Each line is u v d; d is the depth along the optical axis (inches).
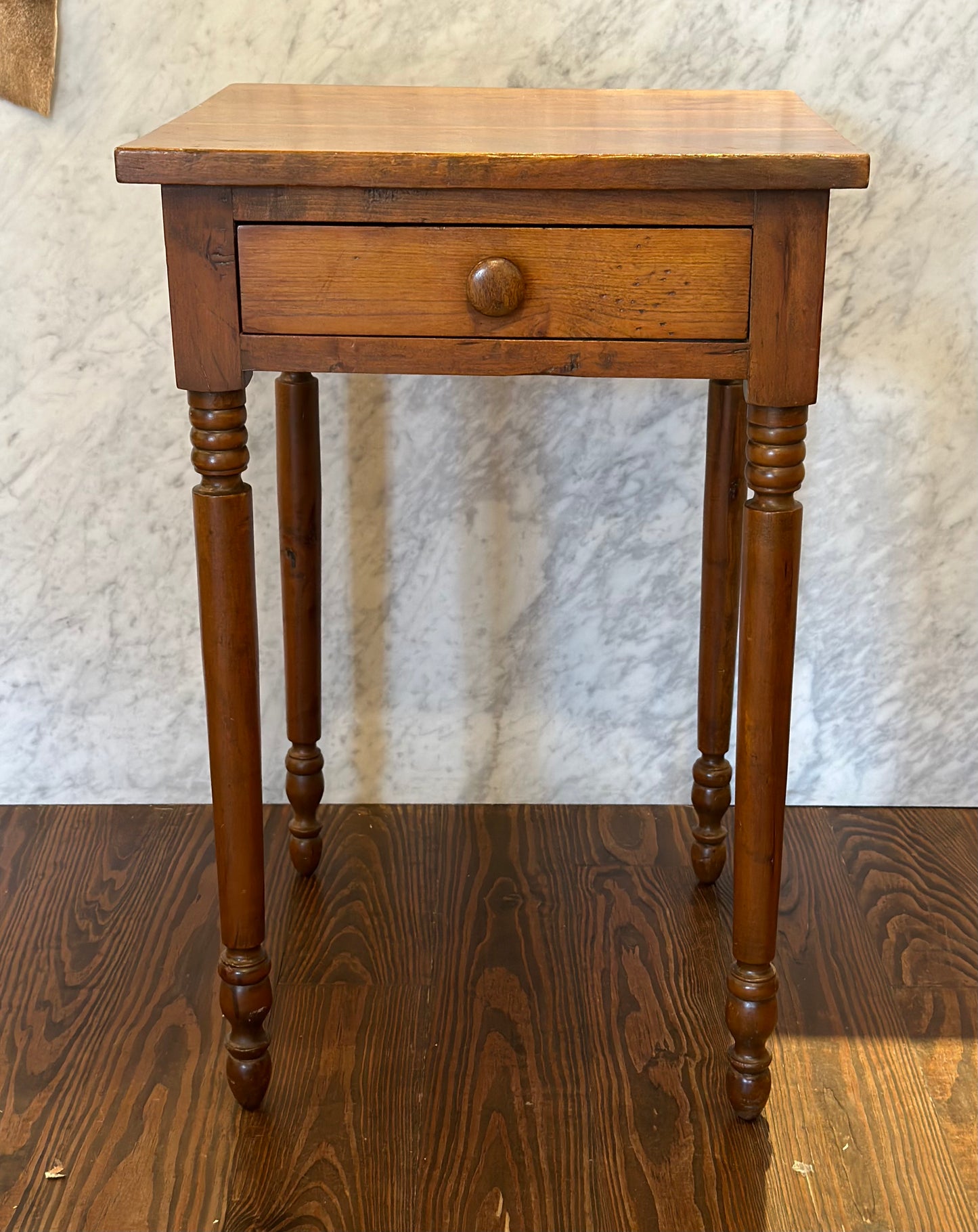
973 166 55.5
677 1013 50.2
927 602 61.2
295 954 53.2
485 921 55.3
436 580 61.1
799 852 60.2
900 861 59.7
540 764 63.9
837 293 57.1
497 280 36.6
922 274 56.7
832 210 56.0
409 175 35.8
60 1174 42.9
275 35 54.4
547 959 53.1
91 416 58.5
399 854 60.1
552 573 61.0
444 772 64.1
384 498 59.9
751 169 35.5
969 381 58.1
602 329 37.8
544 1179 42.9
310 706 55.6
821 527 60.3
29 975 51.9
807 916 55.8
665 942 54.1
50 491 59.5
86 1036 48.8
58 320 57.2
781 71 54.9
